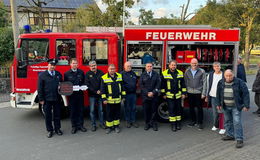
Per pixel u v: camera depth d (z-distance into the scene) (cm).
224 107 504
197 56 626
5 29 1325
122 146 491
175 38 607
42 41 625
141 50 632
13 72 638
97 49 626
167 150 468
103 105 605
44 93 536
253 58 3562
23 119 687
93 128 589
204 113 745
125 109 609
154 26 652
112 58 625
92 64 565
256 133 561
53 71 542
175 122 584
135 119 654
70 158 438
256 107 826
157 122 657
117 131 573
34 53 628
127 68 584
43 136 554
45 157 443
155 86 578
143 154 451
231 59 620
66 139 534
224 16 1939
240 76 724
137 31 609
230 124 512
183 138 535
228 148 475
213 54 624
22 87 637
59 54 628
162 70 625
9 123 651
